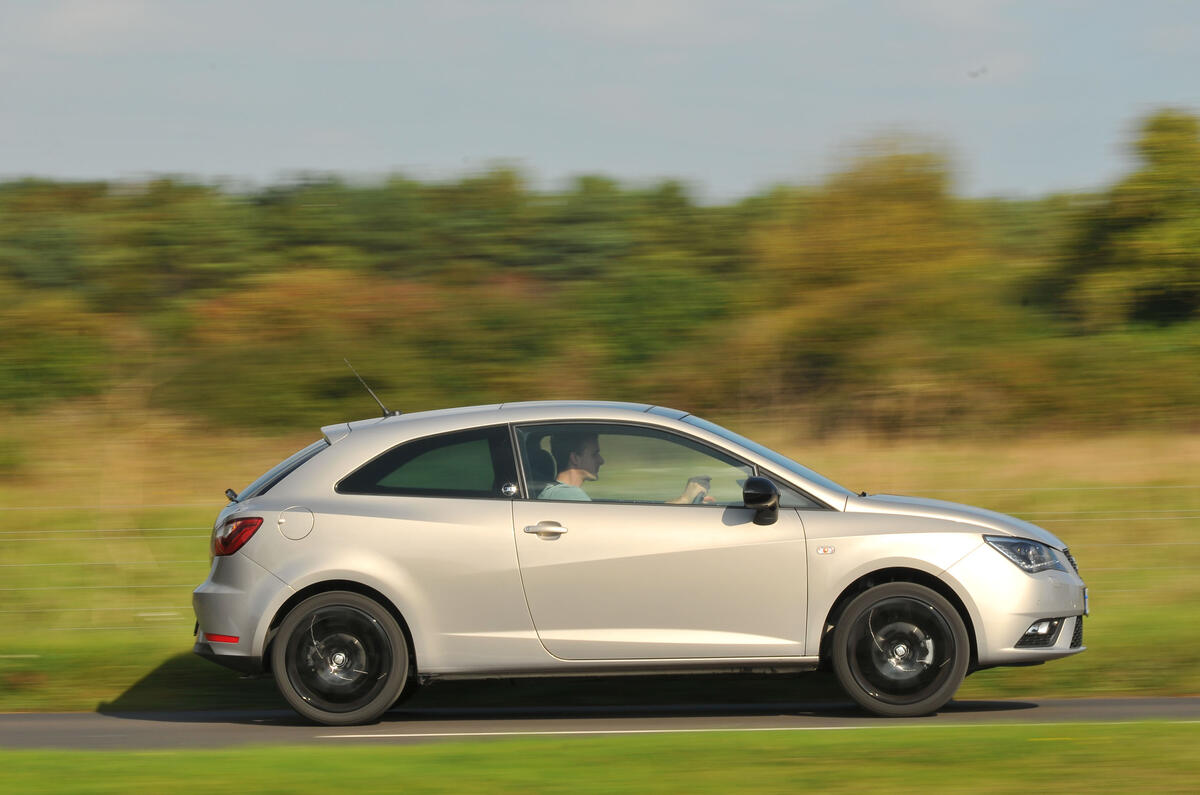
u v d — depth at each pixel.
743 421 71.50
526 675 27.30
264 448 68.31
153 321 82.81
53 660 33.62
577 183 99.25
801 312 74.81
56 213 99.88
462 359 77.81
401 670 27.31
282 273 84.25
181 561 42.56
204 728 28.23
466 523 27.31
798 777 19.14
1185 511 46.91
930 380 69.81
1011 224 93.94
